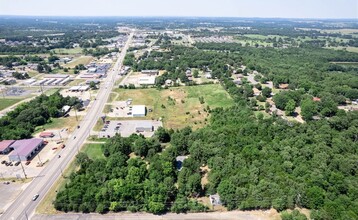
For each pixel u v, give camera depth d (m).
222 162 122.56
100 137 165.88
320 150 128.12
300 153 126.94
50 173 128.12
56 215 100.88
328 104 191.12
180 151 143.88
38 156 143.75
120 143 141.38
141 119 193.25
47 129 176.38
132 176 112.75
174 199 107.12
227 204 103.50
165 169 117.81
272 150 130.25
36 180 122.69
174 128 177.75
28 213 101.94
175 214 101.56
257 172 113.62
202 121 187.50
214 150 132.25
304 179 109.06
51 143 158.50
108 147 143.50
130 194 104.06
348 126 161.62
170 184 108.12
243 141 139.62
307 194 100.25
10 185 119.00
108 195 104.44
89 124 184.38
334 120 161.62
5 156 144.00
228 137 144.62
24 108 196.88
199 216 100.19
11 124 172.38
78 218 99.44
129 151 144.38
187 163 125.19
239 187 107.31
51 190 115.62
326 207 94.69
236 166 120.44
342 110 185.12
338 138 142.75
